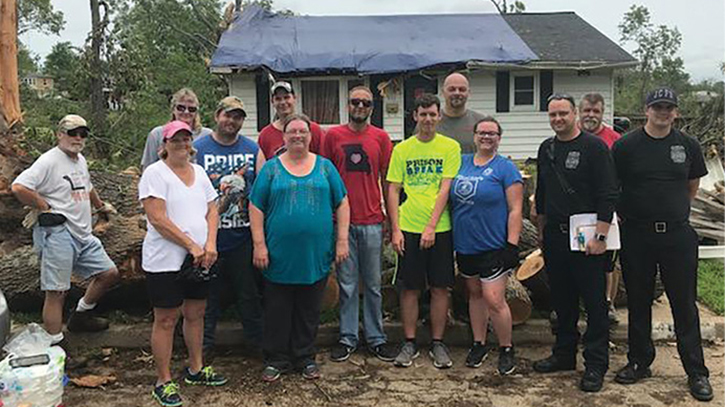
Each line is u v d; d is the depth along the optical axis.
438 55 15.86
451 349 5.03
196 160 4.50
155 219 3.80
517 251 4.41
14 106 7.30
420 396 4.14
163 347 4.00
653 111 4.03
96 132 14.02
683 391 4.19
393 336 5.09
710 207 9.16
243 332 5.00
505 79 16.41
